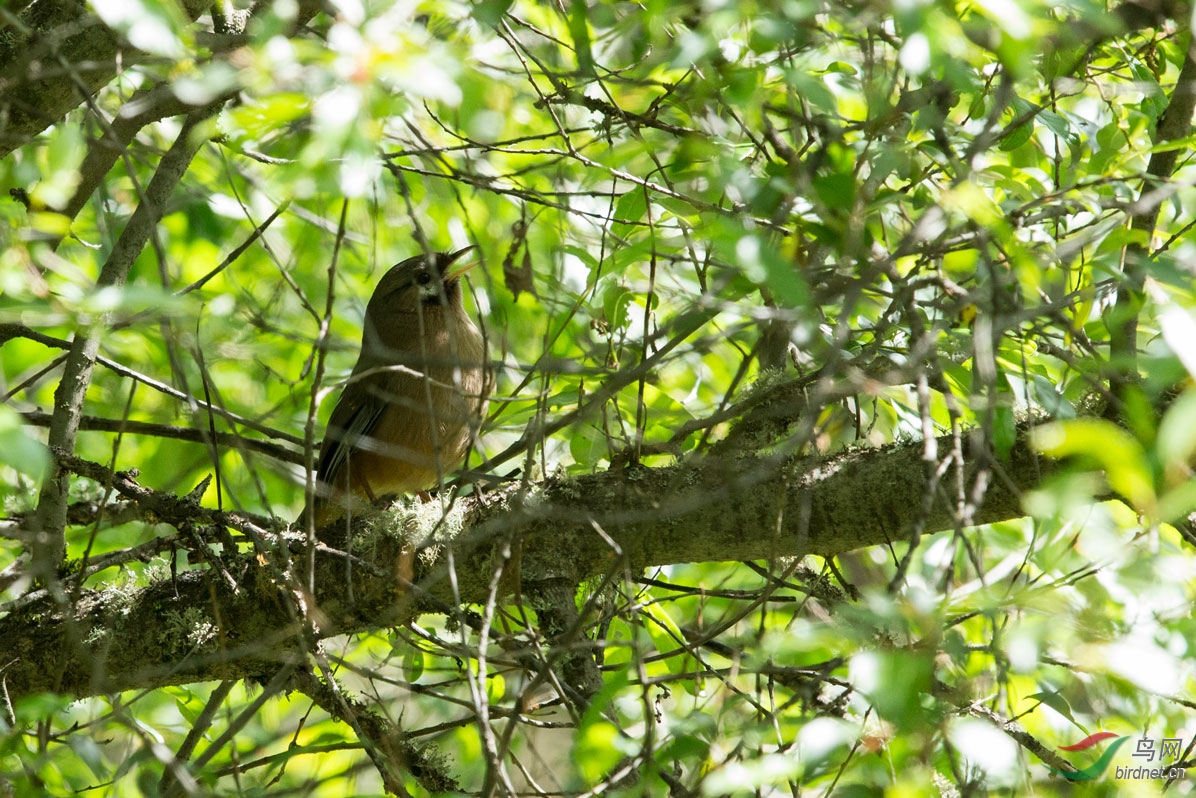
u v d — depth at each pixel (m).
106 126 5.29
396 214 12.04
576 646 5.73
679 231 7.73
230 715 8.17
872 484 7.03
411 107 7.33
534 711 7.49
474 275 10.89
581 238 10.61
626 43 8.61
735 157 6.06
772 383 7.65
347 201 5.61
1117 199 5.85
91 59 7.10
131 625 7.59
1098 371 5.44
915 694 4.06
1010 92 6.07
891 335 6.89
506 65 9.95
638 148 5.57
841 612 4.27
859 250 5.78
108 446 11.34
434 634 8.53
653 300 8.38
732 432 7.85
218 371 11.71
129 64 7.17
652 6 5.49
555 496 7.43
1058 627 4.53
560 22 9.96
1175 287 5.02
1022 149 8.13
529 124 10.66
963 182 5.23
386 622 7.38
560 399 7.86
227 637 7.48
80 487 9.61
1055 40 6.23
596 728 5.20
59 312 5.07
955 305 5.41
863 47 6.64
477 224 11.44
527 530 7.34
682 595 8.36
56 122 7.58
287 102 5.43
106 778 7.89
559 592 7.33
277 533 6.31
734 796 5.48
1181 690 7.69
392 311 10.11
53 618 7.62
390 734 7.45
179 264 11.72
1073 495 4.10
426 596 7.11
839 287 5.53
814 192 5.41
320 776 9.71
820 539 7.12
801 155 7.10
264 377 11.22
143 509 7.56
